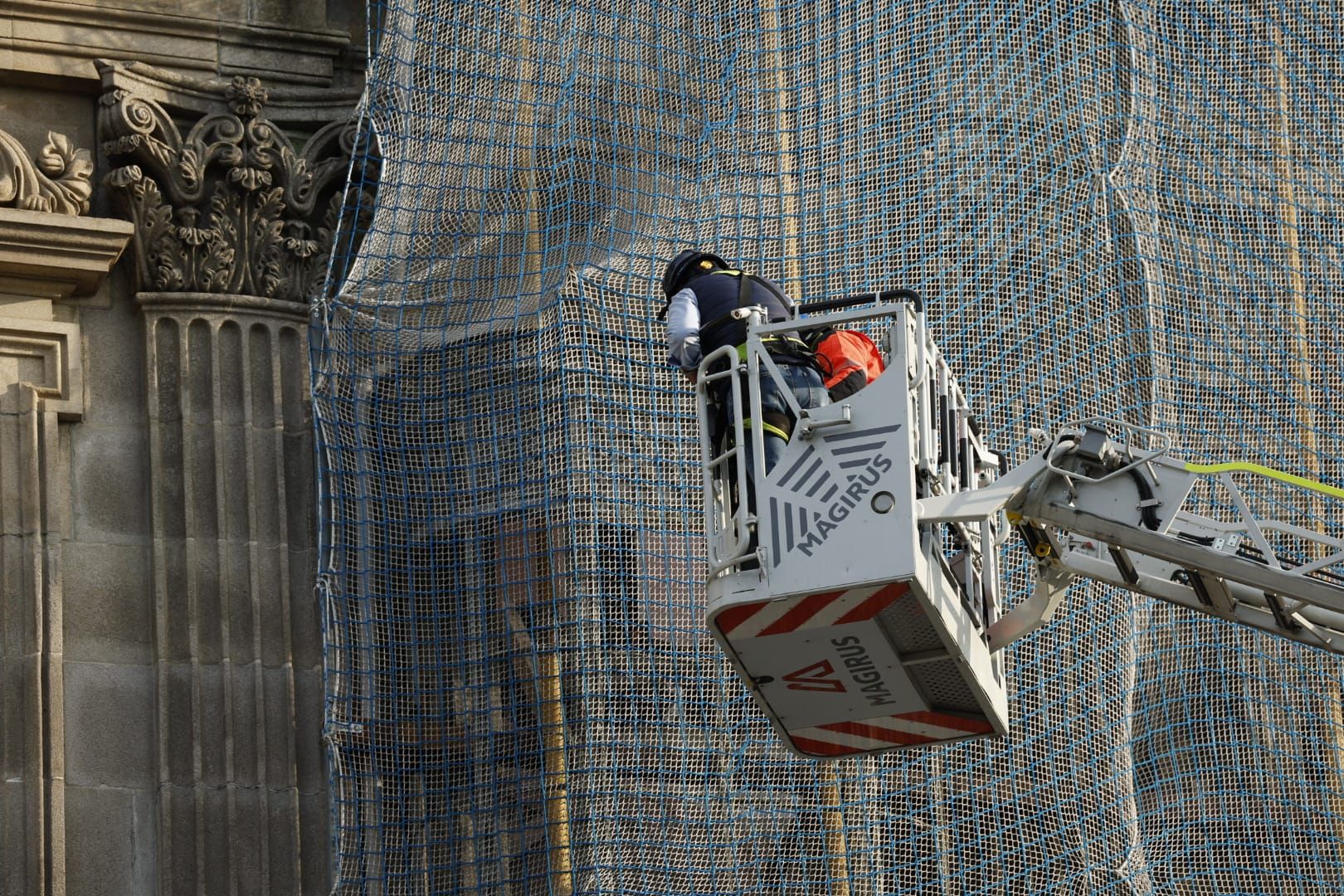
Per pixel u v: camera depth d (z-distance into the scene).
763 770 15.65
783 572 11.21
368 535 16.39
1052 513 12.17
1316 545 16.48
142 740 16.42
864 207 16.61
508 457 16.42
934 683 12.10
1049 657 15.72
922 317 11.77
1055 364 16.27
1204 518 12.43
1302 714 16.22
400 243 16.89
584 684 15.78
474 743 16.00
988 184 16.62
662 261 16.64
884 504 11.18
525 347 16.52
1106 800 15.41
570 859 15.45
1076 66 16.95
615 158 16.91
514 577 16.20
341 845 15.71
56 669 16.27
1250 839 15.90
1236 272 16.92
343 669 16.09
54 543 16.55
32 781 15.95
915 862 15.37
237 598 16.75
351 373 16.59
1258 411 16.66
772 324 11.63
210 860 16.11
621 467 16.19
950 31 16.98
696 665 15.88
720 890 15.37
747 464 11.60
